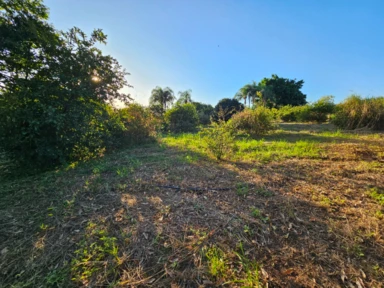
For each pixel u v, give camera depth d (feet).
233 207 6.99
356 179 8.94
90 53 14.35
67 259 5.00
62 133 13.16
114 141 19.30
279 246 5.09
